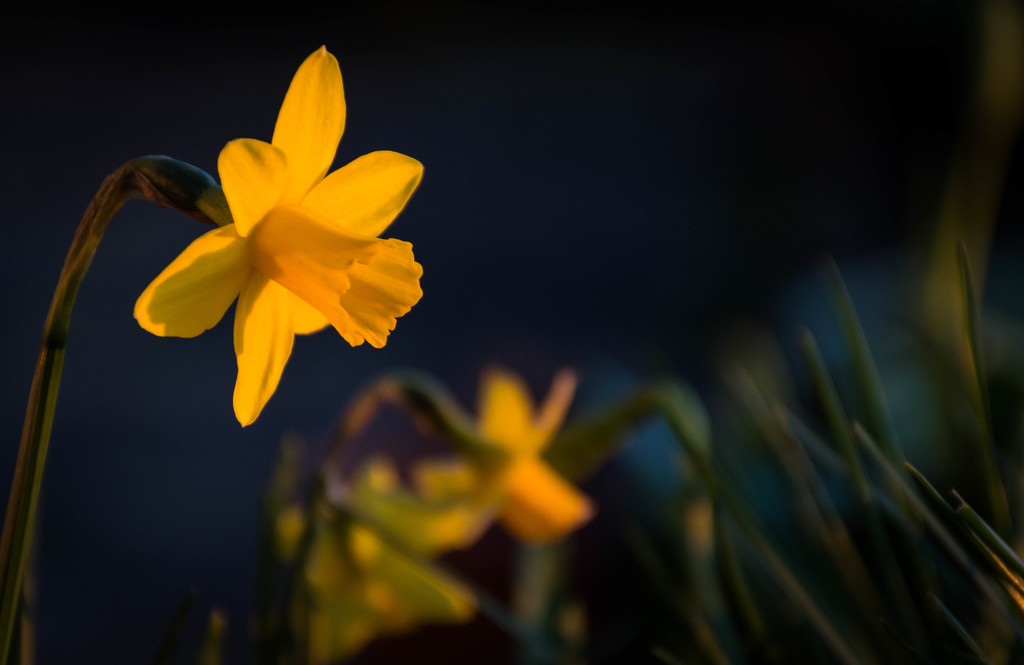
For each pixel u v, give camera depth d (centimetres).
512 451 62
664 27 338
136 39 350
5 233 244
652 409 62
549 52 340
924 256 93
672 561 70
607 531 113
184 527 159
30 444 50
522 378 192
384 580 61
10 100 308
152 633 132
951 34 247
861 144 267
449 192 277
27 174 270
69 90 316
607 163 284
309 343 219
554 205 269
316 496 58
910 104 257
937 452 81
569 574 69
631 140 292
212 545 154
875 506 56
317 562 60
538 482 62
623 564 106
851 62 277
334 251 53
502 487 62
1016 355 88
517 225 260
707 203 262
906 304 102
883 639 57
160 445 181
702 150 284
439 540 61
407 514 61
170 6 348
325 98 52
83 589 143
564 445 62
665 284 229
